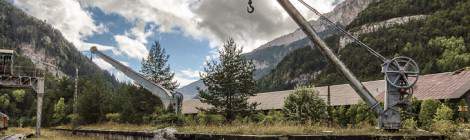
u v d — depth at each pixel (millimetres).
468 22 166375
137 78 37625
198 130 20266
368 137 15109
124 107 45469
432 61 138875
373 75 144875
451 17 173125
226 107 36625
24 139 34938
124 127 35125
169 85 50438
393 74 16969
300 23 17609
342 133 15758
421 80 46562
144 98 44562
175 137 20109
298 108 31234
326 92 54594
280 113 33656
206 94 36969
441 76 44344
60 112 70812
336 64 17500
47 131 56594
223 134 16797
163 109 34688
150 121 36781
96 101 57875
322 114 31516
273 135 15203
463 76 40531
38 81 43469
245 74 36719
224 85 36406
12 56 43406
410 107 17016
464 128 17062
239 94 36875
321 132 16094
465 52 143625
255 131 16953
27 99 114312
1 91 109750
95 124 51469
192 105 78438
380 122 16953
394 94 16953
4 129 46906
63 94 82062
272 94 64500
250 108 37312
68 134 48500
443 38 150750
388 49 166250
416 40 164750
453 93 37250
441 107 30516
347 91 51156
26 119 79000
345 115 35469
